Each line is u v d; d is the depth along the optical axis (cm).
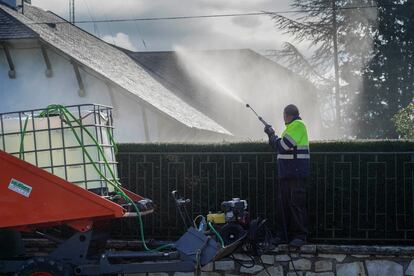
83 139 786
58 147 787
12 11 2109
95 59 2131
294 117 926
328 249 912
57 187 752
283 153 909
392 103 3600
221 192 992
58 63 1977
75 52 2020
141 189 1009
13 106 1989
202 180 998
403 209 962
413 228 958
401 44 3678
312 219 974
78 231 772
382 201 966
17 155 792
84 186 786
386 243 962
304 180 917
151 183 1008
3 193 757
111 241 969
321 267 916
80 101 1969
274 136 925
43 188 753
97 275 800
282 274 916
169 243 891
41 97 1978
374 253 909
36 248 972
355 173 970
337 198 972
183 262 784
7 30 1894
